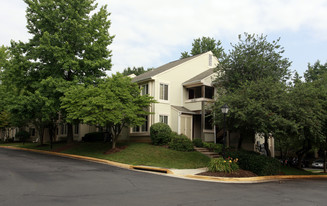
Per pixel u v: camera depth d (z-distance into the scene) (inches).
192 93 1069.1
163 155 749.3
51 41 911.0
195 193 354.6
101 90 792.9
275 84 636.7
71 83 904.9
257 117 579.8
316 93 647.1
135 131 1016.2
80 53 991.0
